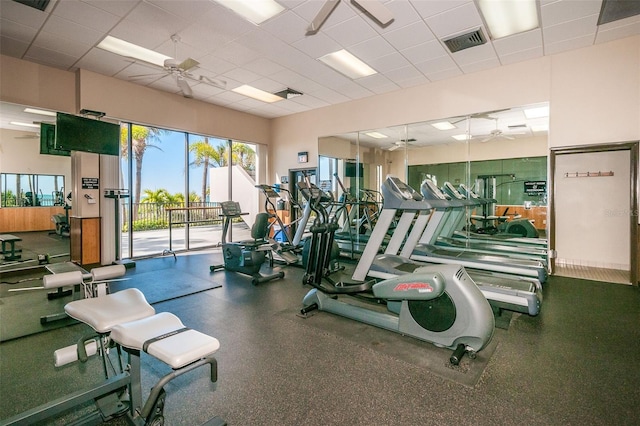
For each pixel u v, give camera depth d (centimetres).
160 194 1027
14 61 488
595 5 361
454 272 253
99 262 567
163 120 643
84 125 518
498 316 334
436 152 619
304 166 807
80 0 346
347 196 604
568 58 477
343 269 529
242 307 366
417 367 236
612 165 500
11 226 524
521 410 188
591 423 177
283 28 405
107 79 559
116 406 174
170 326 154
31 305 366
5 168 511
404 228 408
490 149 563
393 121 652
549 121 495
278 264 595
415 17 382
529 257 510
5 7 358
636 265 441
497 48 465
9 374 229
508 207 554
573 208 528
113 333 151
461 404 194
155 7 359
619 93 446
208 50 466
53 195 561
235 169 994
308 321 323
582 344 272
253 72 548
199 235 990
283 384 215
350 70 547
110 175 578
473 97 558
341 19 384
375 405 193
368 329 302
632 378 221
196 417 183
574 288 429
